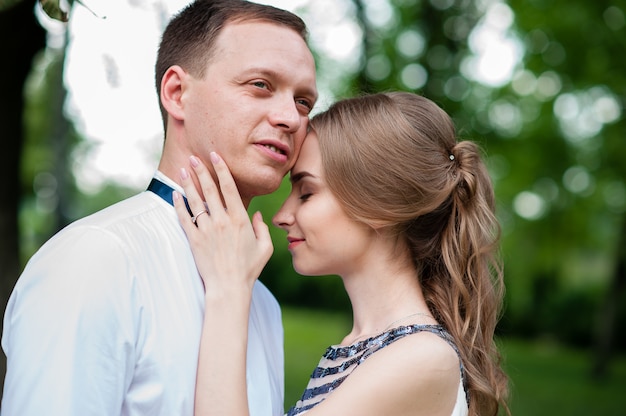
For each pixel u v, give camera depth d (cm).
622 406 964
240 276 185
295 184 213
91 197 2758
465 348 203
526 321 1900
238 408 174
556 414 890
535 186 1273
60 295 163
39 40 437
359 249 206
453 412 184
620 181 1223
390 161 199
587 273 2203
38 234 1609
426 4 869
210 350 178
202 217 188
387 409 179
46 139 1373
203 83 191
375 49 891
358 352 197
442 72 881
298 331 1638
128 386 170
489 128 1083
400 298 206
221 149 191
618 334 1703
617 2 970
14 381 161
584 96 1130
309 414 180
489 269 224
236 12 193
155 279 179
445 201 210
